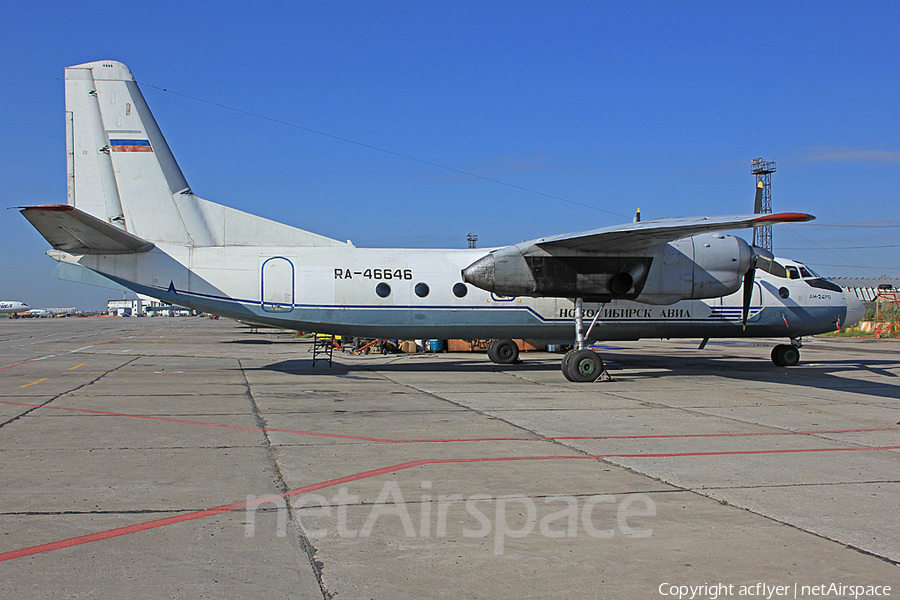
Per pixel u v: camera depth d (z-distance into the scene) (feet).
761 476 22.40
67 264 50.39
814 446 27.45
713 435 29.63
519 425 31.65
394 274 53.01
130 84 51.78
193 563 14.46
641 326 57.06
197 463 23.36
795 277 60.59
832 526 17.33
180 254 50.98
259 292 51.21
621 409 37.04
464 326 54.44
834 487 21.08
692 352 90.02
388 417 33.63
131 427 30.27
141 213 51.39
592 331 56.59
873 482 21.71
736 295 58.70
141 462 23.44
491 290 49.55
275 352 85.05
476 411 35.81
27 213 41.45
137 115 51.67
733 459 24.90
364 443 27.14
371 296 52.44
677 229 42.34
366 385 47.47
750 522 17.58
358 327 53.01
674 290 50.52
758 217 40.04
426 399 40.34
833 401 40.98
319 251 53.26
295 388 45.39
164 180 51.70
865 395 43.93
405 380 51.11
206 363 66.69
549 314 55.26
